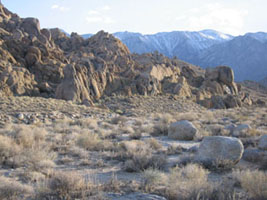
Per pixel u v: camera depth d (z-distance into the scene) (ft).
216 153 31.22
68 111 98.37
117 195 19.62
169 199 19.99
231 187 22.07
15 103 95.09
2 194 19.88
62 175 21.81
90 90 151.84
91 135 48.08
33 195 20.04
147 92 177.27
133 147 39.81
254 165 33.01
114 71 196.03
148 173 24.54
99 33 318.86
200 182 22.02
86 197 19.12
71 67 138.82
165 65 259.60
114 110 131.85
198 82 250.78
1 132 49.08
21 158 31.78
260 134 56.34
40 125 69.15
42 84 142.51
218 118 94.22
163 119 82.48
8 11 255.70
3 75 126.52
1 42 156.15
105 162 33.81
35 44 173.17
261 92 479.00
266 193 20.13
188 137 53.42
